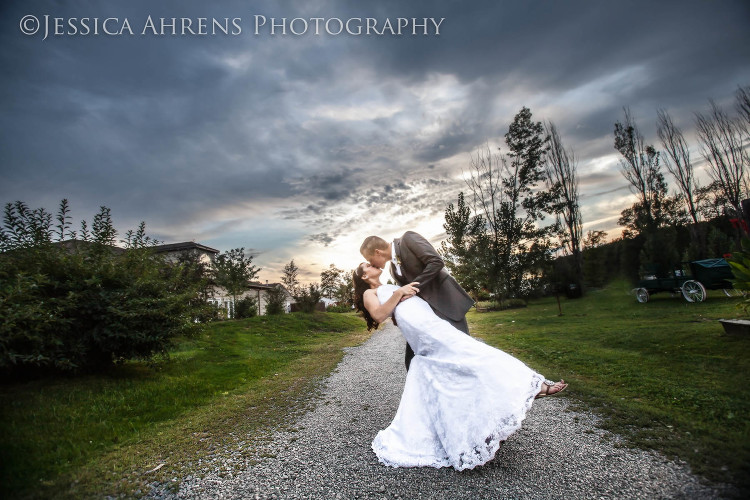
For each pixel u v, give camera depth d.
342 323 18.11
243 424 3.69
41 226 5.73
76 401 4.43
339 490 2.14
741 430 2.48
